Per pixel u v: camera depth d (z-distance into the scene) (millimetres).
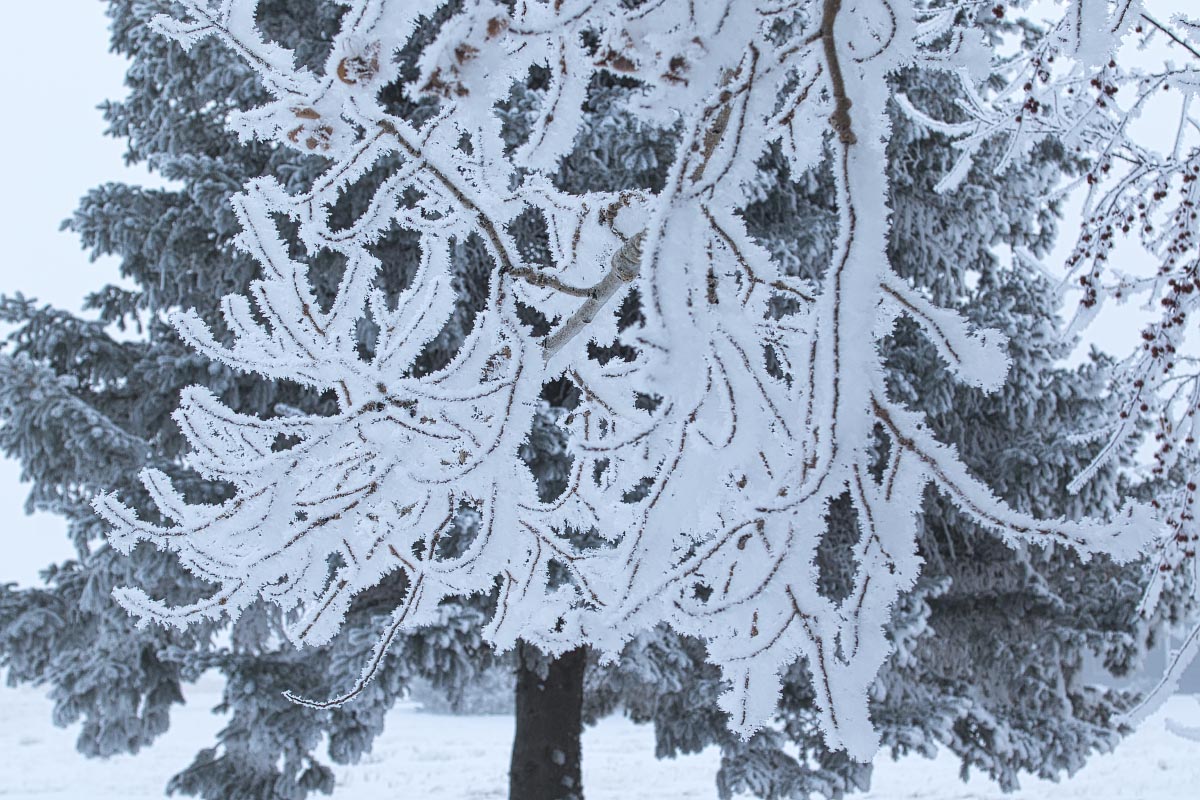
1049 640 7555
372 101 1587
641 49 1183
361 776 15180
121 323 7734
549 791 7016
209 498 5953
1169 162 3832
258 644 7324
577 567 2141
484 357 1823
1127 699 8719
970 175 7520
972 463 7477
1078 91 4066
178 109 7316
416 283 2049
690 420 1370
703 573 1675
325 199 1878
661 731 7535
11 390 5730
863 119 1200
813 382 1248
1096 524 1319
